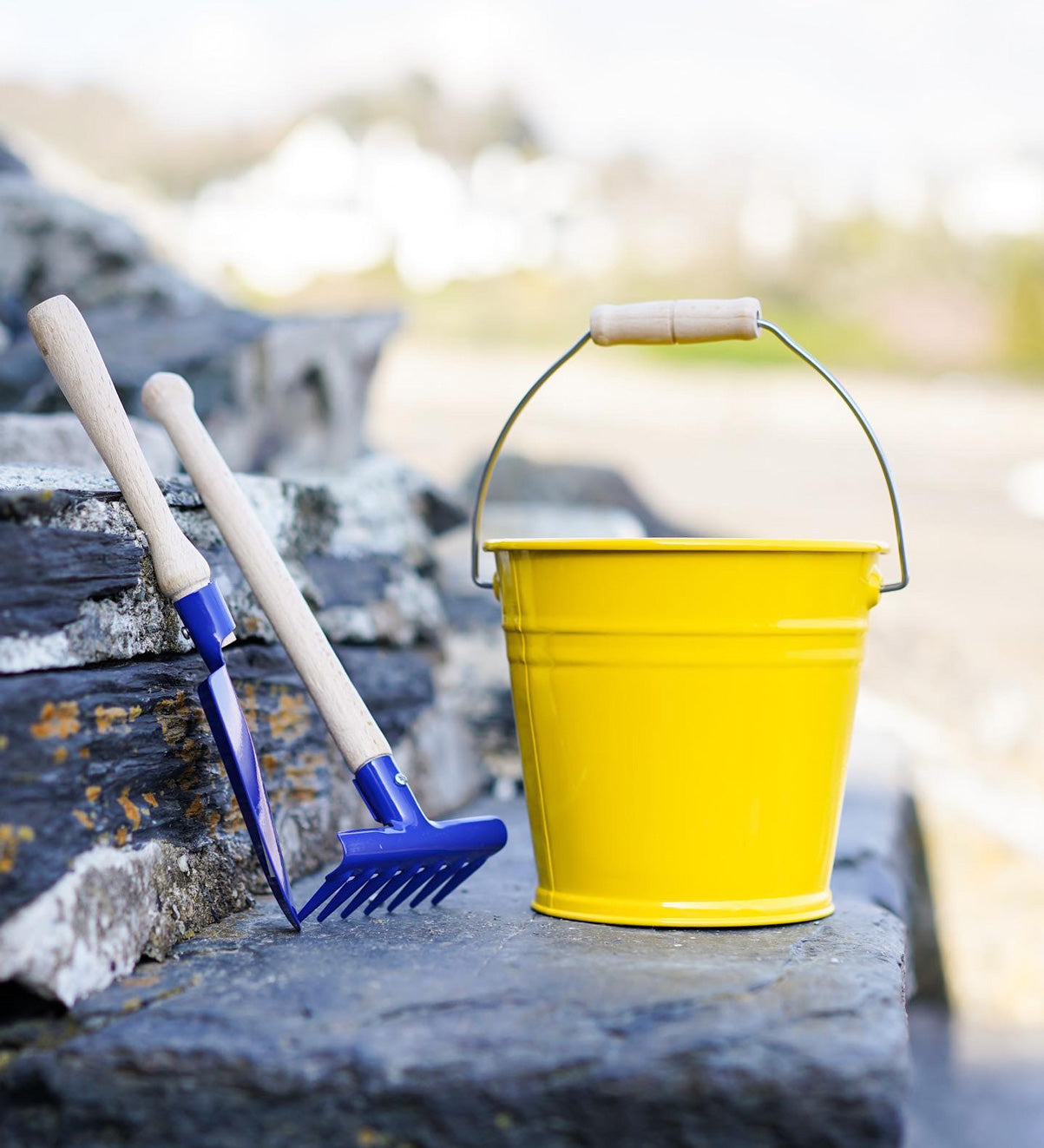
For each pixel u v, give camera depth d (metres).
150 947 1.19
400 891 1.40
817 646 1.32
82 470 1.37
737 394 12.82
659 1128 0.95
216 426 2.48
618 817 1.33
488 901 1.48
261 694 1.56
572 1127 0.95
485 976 1.14
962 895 3.27
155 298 3.10
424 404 10.04
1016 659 4.47
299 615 1.33
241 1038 1.00
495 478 4.82
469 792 2.31
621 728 1.32
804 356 1.40
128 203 4.09
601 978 1.13
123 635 1.24
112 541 1.19
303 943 1.25
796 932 1.32
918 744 3.60
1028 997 3.23
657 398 11.98
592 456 8.52
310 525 1.91
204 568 1.27
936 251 20.70
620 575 1.29
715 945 1.25
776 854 1.34
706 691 1.30
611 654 1.31
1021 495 8.22
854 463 9.23
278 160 23.20
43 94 25.23
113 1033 1.01
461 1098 0.95
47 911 1.05
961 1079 2.80
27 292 3.05
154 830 1.24
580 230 22.98
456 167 24.06
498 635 2.80
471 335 18.03
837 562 1.33
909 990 2.86
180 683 1.33
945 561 6.37
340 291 20.45
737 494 7.82
